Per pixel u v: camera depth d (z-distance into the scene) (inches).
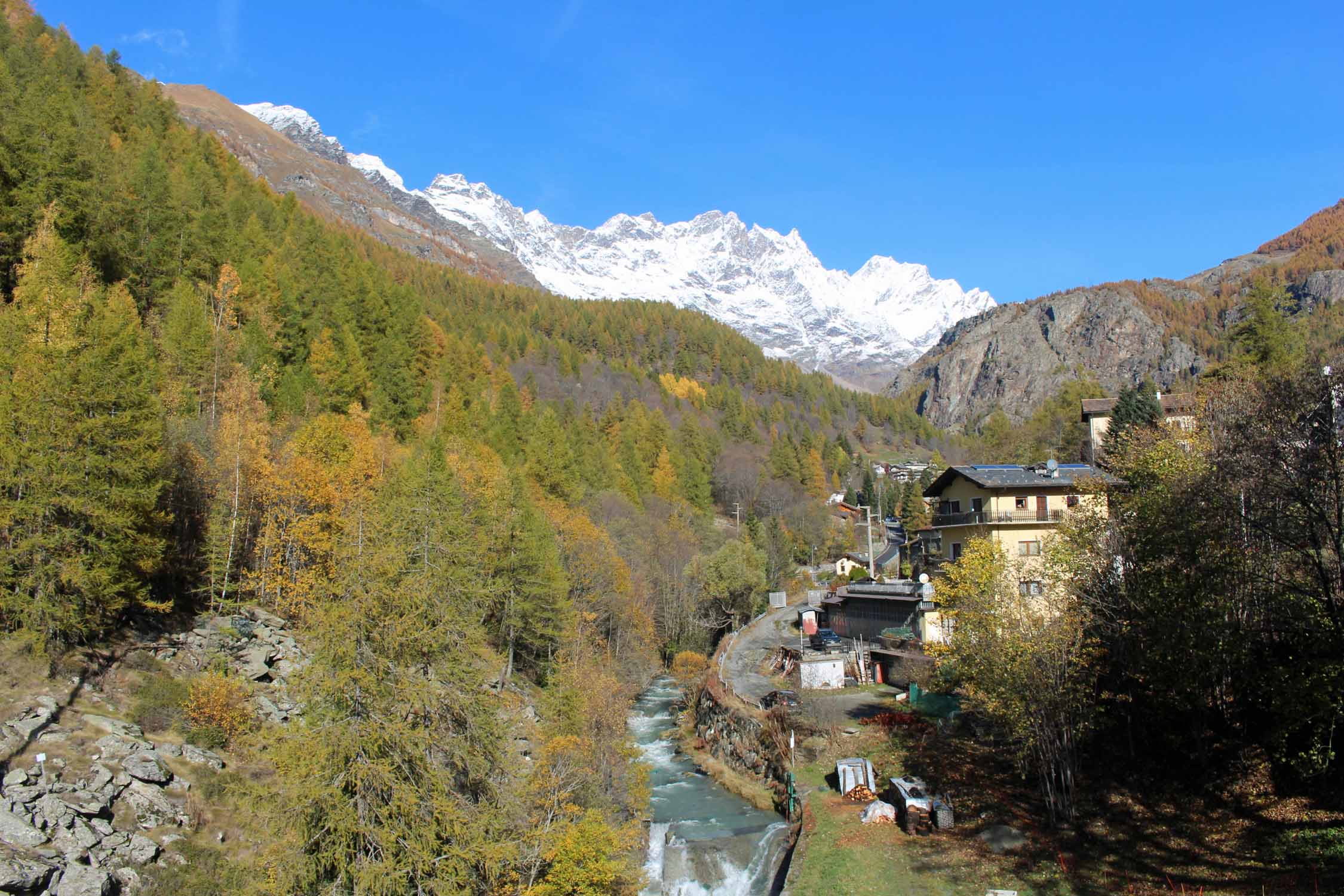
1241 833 932.6
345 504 1865.2
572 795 1189.7
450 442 3051.2
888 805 1269.7
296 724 757.9
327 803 682.2
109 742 1081.4
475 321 7839.6
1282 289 2596.0
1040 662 1115.3
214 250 3262.8
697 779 1801.2
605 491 4074.8
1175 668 1004.6
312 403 2763.3
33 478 1258.6
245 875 741.3
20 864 791.7
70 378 1323.8
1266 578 935.0
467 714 847.1
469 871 764.6
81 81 4227.4
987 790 1248.8
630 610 2802.7
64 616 1255.5
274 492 1882.4
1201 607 971.9
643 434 5782.5
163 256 2935.5
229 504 1835.6
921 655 1867.6
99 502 1312.7
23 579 1232.2
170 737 1206.9
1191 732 1095.6
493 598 1868.8
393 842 696.4
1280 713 940.0
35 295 1942.7
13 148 2495.1
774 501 5393.7
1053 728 1112.2
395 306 4421.8
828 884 1057.5
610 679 1814.7
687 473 5315.0
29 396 1295.5
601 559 2746.1
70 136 2677.2
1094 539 1238.3
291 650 1630.2
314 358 3149.6
